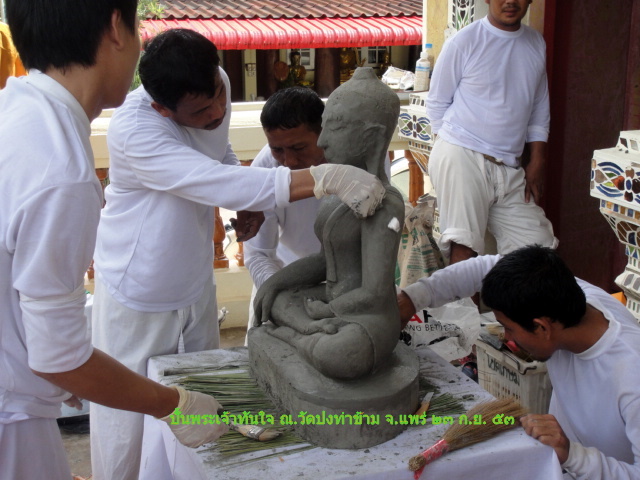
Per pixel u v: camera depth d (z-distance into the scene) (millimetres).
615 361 1597
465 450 1515
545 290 1555
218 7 12312
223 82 1865
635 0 3686
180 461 1634
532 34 3285
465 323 2531
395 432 1563
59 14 1213
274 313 1771
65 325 1237
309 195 1619
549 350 1647
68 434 3020
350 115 1563
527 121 3312
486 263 2000
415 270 2740
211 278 2189
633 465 1568
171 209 1915
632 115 3832
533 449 1529
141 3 5535
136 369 2016
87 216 1225
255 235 2191
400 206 1596
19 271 1210
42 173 1187
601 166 2834
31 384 1361
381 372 1618
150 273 1949
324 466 1464
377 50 14312
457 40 3256
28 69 1302
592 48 3697
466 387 1781
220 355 2002
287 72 13750
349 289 1668
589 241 4059
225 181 1674
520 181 3338
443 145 3334
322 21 12383
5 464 1391
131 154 1780
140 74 1745
